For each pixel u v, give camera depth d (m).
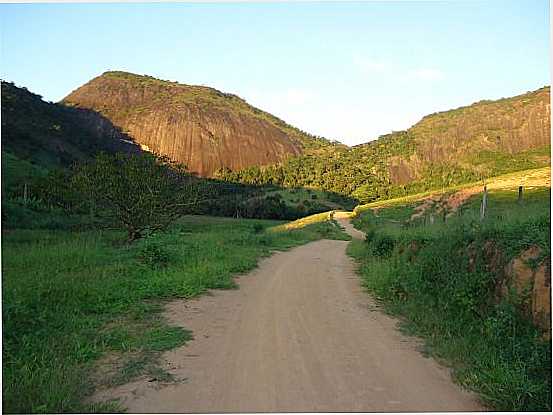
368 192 95.81
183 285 8.79
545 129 107.75
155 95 154.25
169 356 5.18
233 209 76.12
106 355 5.18
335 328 6.53
